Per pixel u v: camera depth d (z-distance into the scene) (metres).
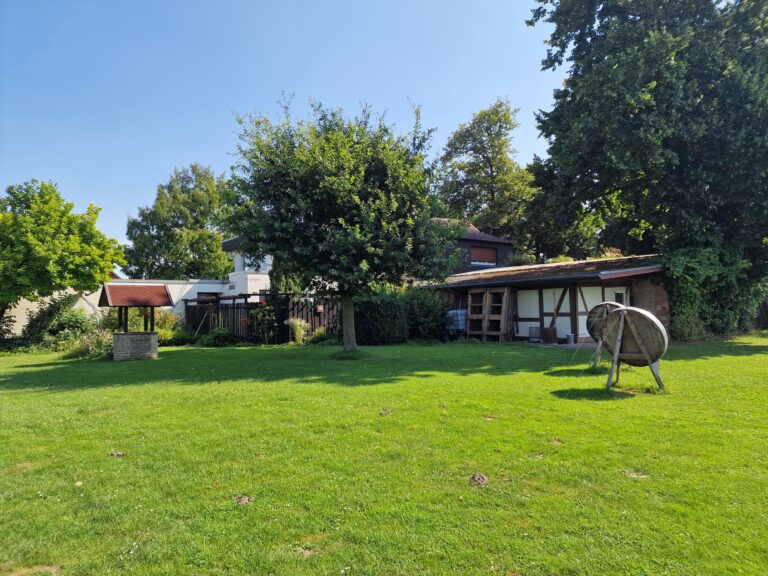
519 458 4.55
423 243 12.13
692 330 17.11
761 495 3.67
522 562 2.88
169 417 6.36
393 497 3.77
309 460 4.61
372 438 5.23
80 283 20.98
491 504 3.63
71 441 5.38
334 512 3.54
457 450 4.80
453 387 8.09
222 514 3.55
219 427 5.79
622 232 23.45
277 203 12.16
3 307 20.53
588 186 19.33
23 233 19.95
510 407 6.52
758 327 22.61
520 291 19.67
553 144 18.97
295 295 20.17
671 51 15.26
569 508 3.54
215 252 45.12
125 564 2.94
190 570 2.86
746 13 16.31
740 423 5.57
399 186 12.20
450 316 20.33
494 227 41.84
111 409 6.93
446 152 44.59
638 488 3.85
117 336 13.97
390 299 18.55
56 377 10.58
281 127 12.90
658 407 6.45
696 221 16.98
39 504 3.79
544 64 20.56
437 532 3.23
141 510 3.65
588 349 14.94
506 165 42.38
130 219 47.69
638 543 3.04
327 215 12.45
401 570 2.82
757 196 16.06
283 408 6.65
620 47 16.91
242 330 21.11
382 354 13.97
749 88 15.16
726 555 2.89
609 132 15.86
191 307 26.47
